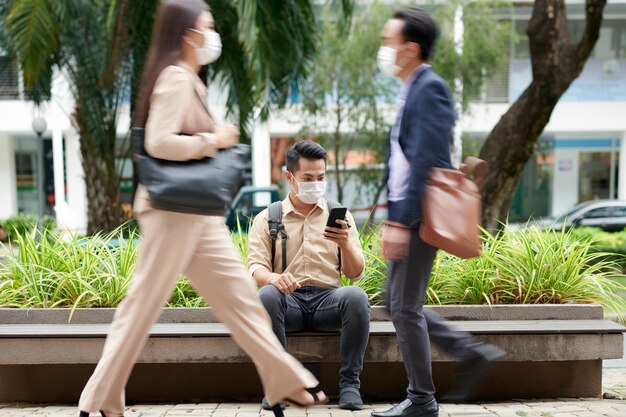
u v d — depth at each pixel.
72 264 3.97
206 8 2.47
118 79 9.91
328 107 17.64
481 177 3.08
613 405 3.41
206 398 3.62
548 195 25.69
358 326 3.20
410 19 2.79
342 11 9.84
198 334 3.39
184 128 2.34
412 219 2.62
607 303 4.28
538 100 8.32
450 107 2.69
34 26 7.98
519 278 3.95
